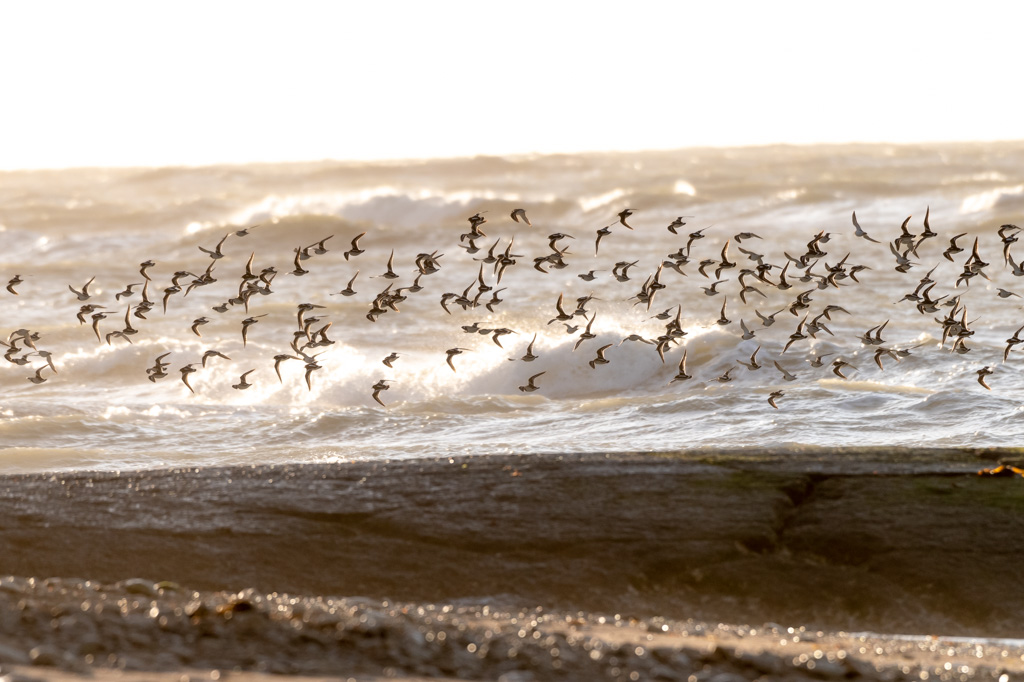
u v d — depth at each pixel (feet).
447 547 35.58
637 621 30.94
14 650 21.40
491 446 60.70
